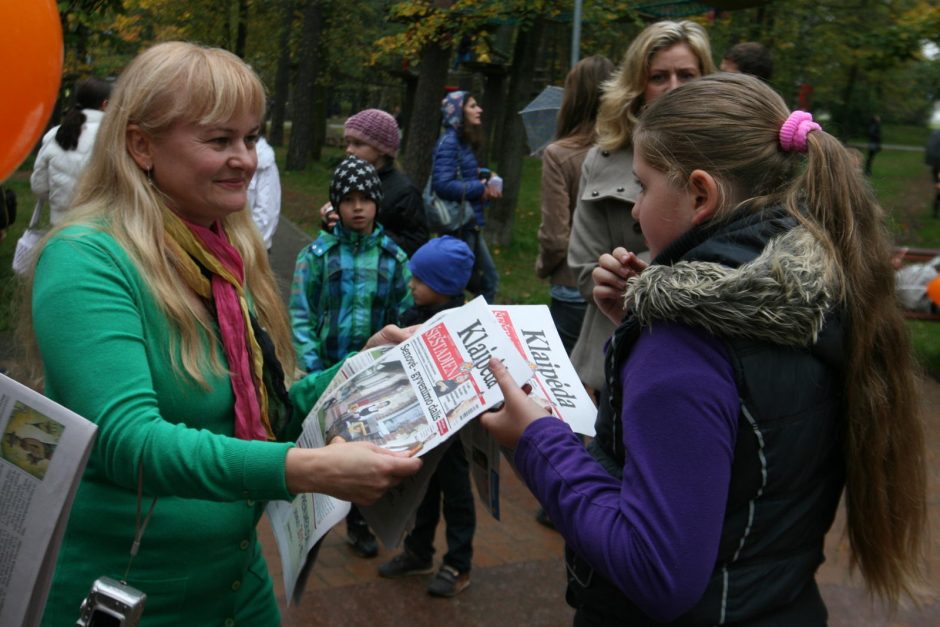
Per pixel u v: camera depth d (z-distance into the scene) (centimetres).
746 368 132
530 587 368
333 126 3869
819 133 143
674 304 131
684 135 144
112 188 164
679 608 130
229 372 169
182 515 166
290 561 172
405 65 1600
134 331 153
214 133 162
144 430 145
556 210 398
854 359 139
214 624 177
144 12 1544
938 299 665
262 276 195
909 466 145
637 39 320
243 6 2072
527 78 1188
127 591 141
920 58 984
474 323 167
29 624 135
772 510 138
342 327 360
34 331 154
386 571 370
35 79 143
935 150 1553
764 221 139
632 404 135
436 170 603
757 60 432
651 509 129
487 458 169
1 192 567
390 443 156
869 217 141
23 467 133
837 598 366
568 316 409
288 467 146
